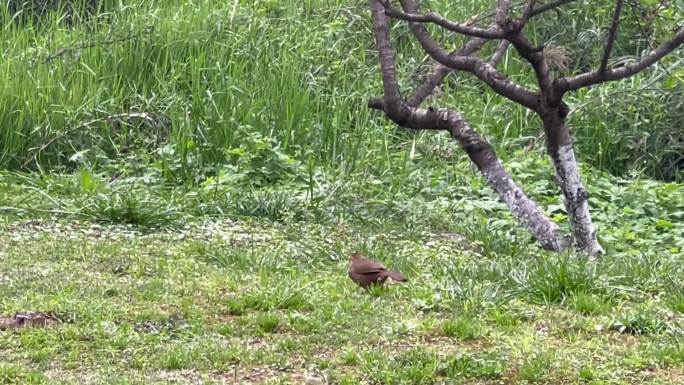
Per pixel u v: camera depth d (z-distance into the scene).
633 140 13.04
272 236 9.44
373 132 12.73
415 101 9.99
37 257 8.33
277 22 14.66
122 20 14.48
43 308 6.75
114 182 11.43
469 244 9.66
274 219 10.30
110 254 8.49
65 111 12.82
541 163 12.23
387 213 10.59
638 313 6.79
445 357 5.91
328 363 5.89
